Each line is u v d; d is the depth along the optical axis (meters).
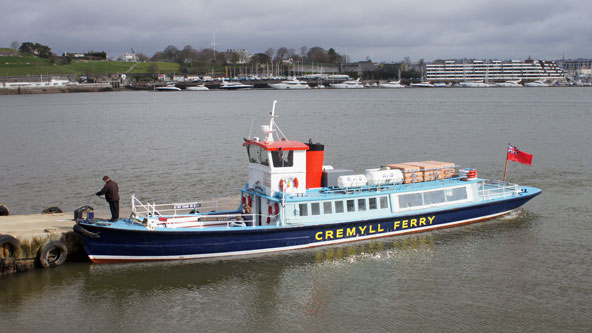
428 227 37.66
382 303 27.67
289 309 27.12
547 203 45.25
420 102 199.75
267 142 33.66
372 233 35.81
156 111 164.00
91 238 30.50
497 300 27.80
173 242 31.30
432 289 29.08
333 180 35.69
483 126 107.00
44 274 30.28
